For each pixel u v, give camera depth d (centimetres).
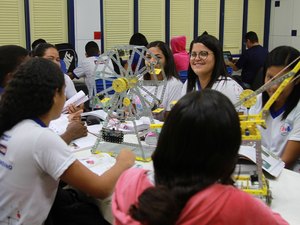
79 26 513
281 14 641
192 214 86
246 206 88
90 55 488
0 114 144
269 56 190
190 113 89
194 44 248
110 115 197
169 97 268
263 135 206
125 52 193
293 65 179
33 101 142
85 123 239
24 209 146
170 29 581
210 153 89
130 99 190
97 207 162
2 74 186
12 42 477
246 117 154
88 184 146
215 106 89
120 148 196
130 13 546
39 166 141
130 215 90
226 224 86
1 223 151
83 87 457
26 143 140
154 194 86
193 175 90
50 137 141
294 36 626
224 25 622
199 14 598
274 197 150
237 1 625
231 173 94
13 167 142
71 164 143
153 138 200
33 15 483
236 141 90
